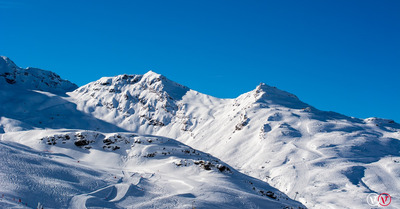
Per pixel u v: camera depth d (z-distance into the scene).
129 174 111.44
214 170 124.62
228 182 115.19
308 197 163.62
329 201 154.12
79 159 136.75
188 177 116.81
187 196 92.00
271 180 192.38
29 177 85.56
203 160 132.25
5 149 103.44
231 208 89.44
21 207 65.06
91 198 79.75
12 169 88.31
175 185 102.88
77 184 89.62
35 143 145.75
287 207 99.88
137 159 136.50
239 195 99.12
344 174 184.38
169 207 83.19
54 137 148.62
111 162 134.00
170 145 152.62
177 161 129.12
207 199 91.88
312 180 181.62
